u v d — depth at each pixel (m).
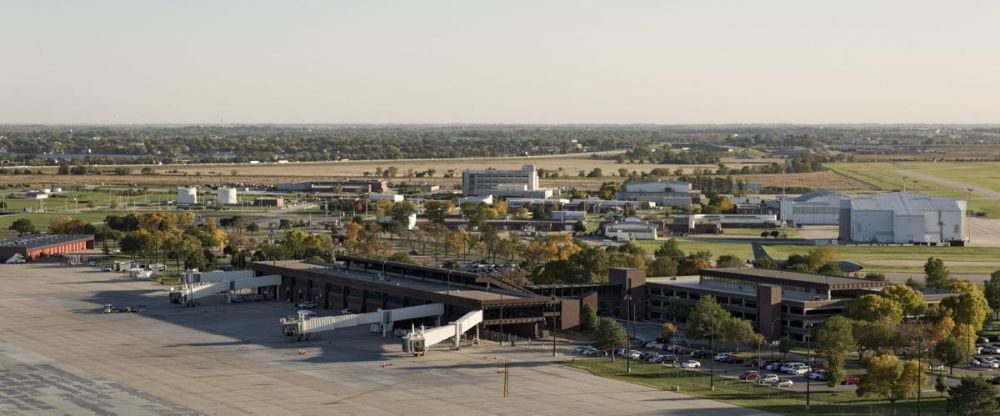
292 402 194.12
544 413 187.00
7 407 189.38
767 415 186.50
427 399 196.50
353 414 186.12
